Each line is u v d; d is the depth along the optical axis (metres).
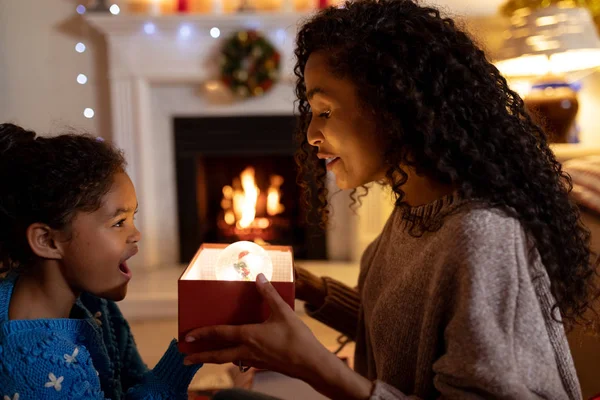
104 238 0.84
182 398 0.88
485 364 0.65
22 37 3.04
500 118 0.79
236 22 2.89
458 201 0.77
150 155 3.14
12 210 0.82
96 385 0.84
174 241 3.28
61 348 0.81
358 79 0.79
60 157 0.82
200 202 3.31
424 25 0.80
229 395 0.80
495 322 0.68
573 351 1.12
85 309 0.97
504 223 0.73
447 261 0.73
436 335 0.75
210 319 0.76
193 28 2.93
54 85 3.08
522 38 2.40
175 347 0.89
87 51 3.05
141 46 2.96
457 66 0.77
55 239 0.83
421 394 0.77
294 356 0.71
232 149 3.18
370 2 0.84
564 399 0.69
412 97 0.75
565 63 2.58
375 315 0.86
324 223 1.15
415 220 0.83
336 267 3.19
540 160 0.83
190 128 3.17
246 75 2.91
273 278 0.98
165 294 2.85
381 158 0.83
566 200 0.84
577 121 2.46
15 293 0.87
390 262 0.92
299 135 1.09
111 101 3.02
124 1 2.98
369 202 3.18
